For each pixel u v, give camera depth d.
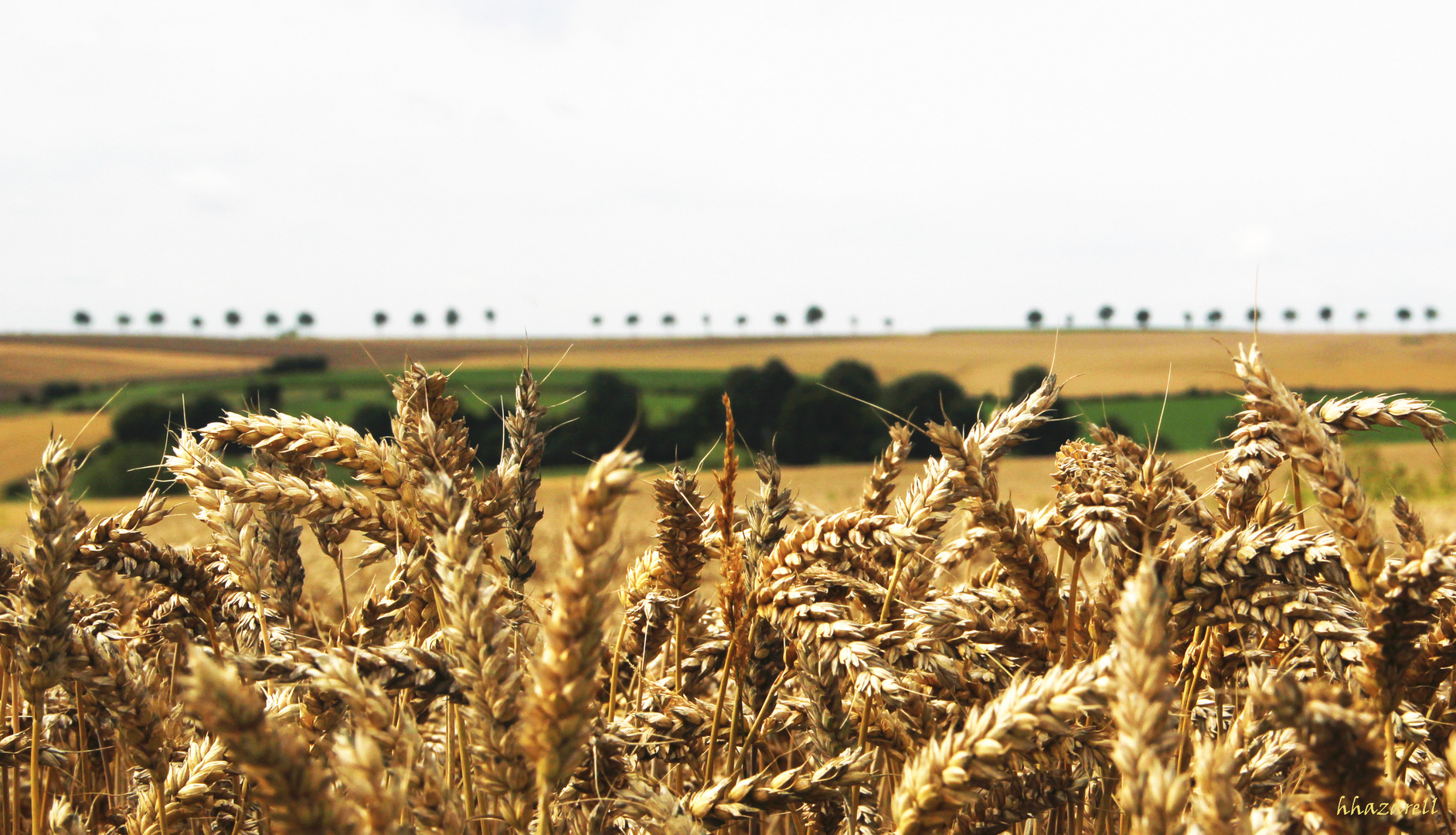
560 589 1.27
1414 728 1.78
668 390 104.25
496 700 1.44
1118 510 1.80
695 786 2.10
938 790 1.38
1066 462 2.04
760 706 2.11
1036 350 117.81
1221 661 2.00
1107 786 1.92
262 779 1.06
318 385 109.56
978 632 1.88
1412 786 1.84
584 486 1.26
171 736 2.30
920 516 1.86
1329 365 100.00
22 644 1.90
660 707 2.25
